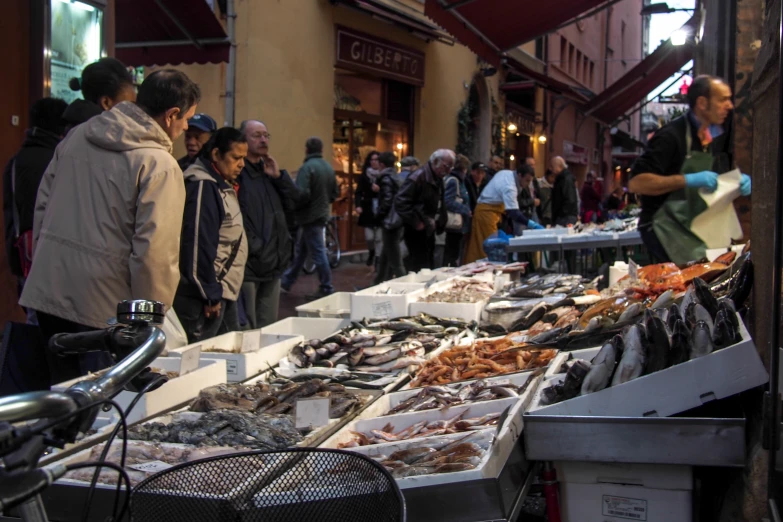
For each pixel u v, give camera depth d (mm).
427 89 19594
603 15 41125
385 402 3938
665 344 3148
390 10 16062
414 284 7129
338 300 6785
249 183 6137
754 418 3143
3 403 1101
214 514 1843
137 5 10039
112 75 4426
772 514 2420
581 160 38062
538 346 4457
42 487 1114
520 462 3043
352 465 1841
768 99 3186
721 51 6441
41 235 3711
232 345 4809
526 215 13859
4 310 7301
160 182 3631
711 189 5156
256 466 1981
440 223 10477
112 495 2584
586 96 31328
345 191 16703
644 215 5578
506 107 25781
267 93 13391
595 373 3176
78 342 1571
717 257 5207
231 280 5102
